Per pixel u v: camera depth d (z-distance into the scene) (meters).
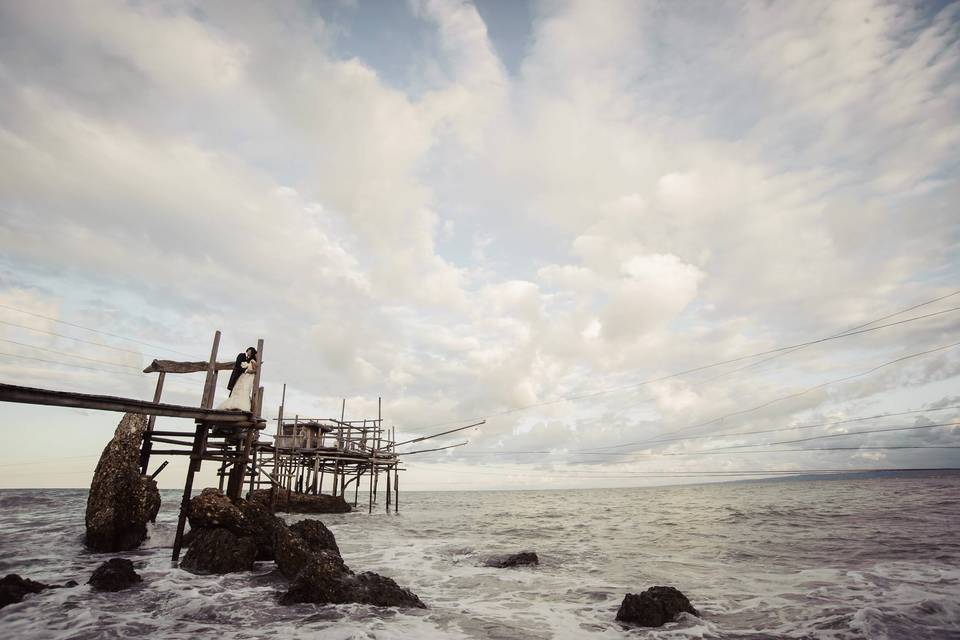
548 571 15.29
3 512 33.81
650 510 47.72
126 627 8.41
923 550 17.12
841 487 89.75
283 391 36.62
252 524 14.64
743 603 11.04
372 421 39.25
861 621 9.14
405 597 10.65
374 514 40.25
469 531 27.83
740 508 43.00
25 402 10.08
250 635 8.12
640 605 9.70
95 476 17.25
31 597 10.13
